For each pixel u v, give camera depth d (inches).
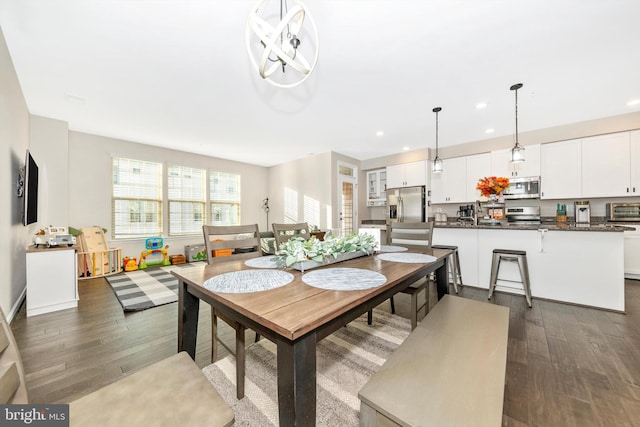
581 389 56.1
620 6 65.3
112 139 177.6
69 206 162.4
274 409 51.2
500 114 136.7
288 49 60.5
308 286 43.3
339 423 47.8
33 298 97.3
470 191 188.1
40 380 59.9
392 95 114.3
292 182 247.0
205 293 42.9
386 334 82.5
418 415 29.2
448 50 83.4
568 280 108.7
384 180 240.2
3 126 81.2
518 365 65.2
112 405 29.9
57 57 86.0
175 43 79.3
